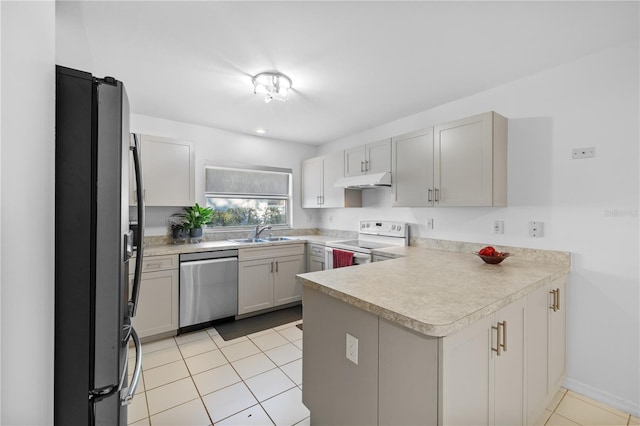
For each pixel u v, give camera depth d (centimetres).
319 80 225
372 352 122
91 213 88
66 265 85
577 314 194
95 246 89
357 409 129
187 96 256
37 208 67
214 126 347
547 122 208
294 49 183
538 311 158
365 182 303
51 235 78
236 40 173
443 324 95
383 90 242
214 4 142
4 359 53
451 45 178
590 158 188
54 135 80
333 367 144
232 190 375
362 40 173
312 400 158
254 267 325
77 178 86
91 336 89
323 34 167
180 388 195
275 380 204
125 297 105
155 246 299
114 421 93
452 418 100
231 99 262
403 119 314
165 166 291
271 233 408
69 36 167
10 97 54
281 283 347
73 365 86
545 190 208
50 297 77
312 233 446
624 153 176
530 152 216
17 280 57
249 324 305
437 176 246
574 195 195
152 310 261
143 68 206
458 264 202
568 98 198
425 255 246
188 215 327
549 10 146
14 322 56
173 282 273
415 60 196
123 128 96
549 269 184
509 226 229
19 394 58
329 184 376
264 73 212
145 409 174
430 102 270
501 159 221
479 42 175
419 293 131
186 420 166
